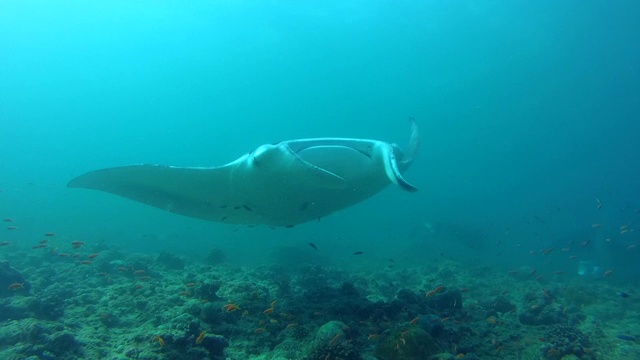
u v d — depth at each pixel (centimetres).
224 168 618
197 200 696
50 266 901
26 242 1477
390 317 568
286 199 629
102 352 421
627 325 821
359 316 564
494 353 525
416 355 441
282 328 518
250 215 711
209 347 425
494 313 770
